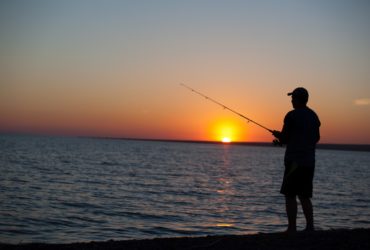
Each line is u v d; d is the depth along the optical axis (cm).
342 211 2186
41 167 4503
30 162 5266
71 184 2961
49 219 1586
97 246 536
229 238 572
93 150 11275
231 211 1995
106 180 3381
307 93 656
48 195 2308
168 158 8719
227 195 2712
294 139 641
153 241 564
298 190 637
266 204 2295
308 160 636
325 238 565
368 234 589
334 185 3859
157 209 1967
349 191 3347
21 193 2338
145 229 1481
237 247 524
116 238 1315
